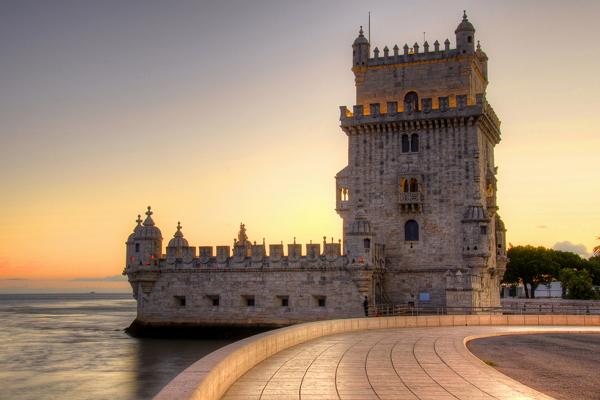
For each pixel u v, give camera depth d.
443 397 23.48
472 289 70.81
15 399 46.34
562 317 60.03
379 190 78.50
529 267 154.25
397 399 23.19
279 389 24.78
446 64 79.12
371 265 70.88
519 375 30.27
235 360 26.34
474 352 38.78
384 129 78.81
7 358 65.50
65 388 50.09
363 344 40.16
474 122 75.56
